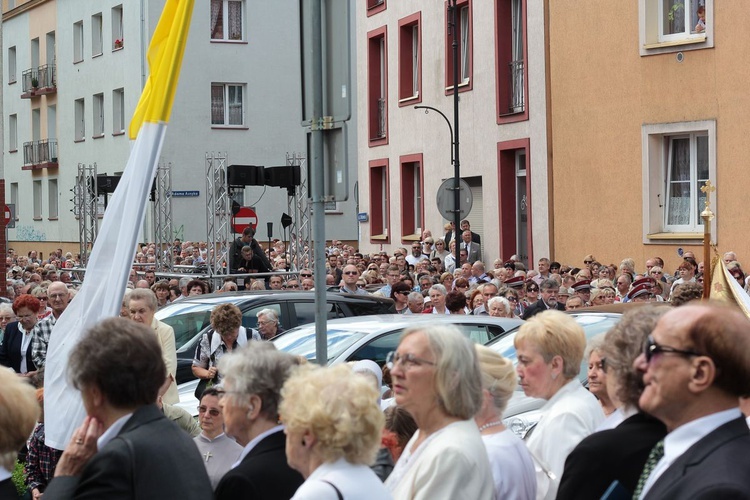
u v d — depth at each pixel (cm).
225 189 3178
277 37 5806
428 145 3881
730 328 459
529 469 660
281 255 3659
